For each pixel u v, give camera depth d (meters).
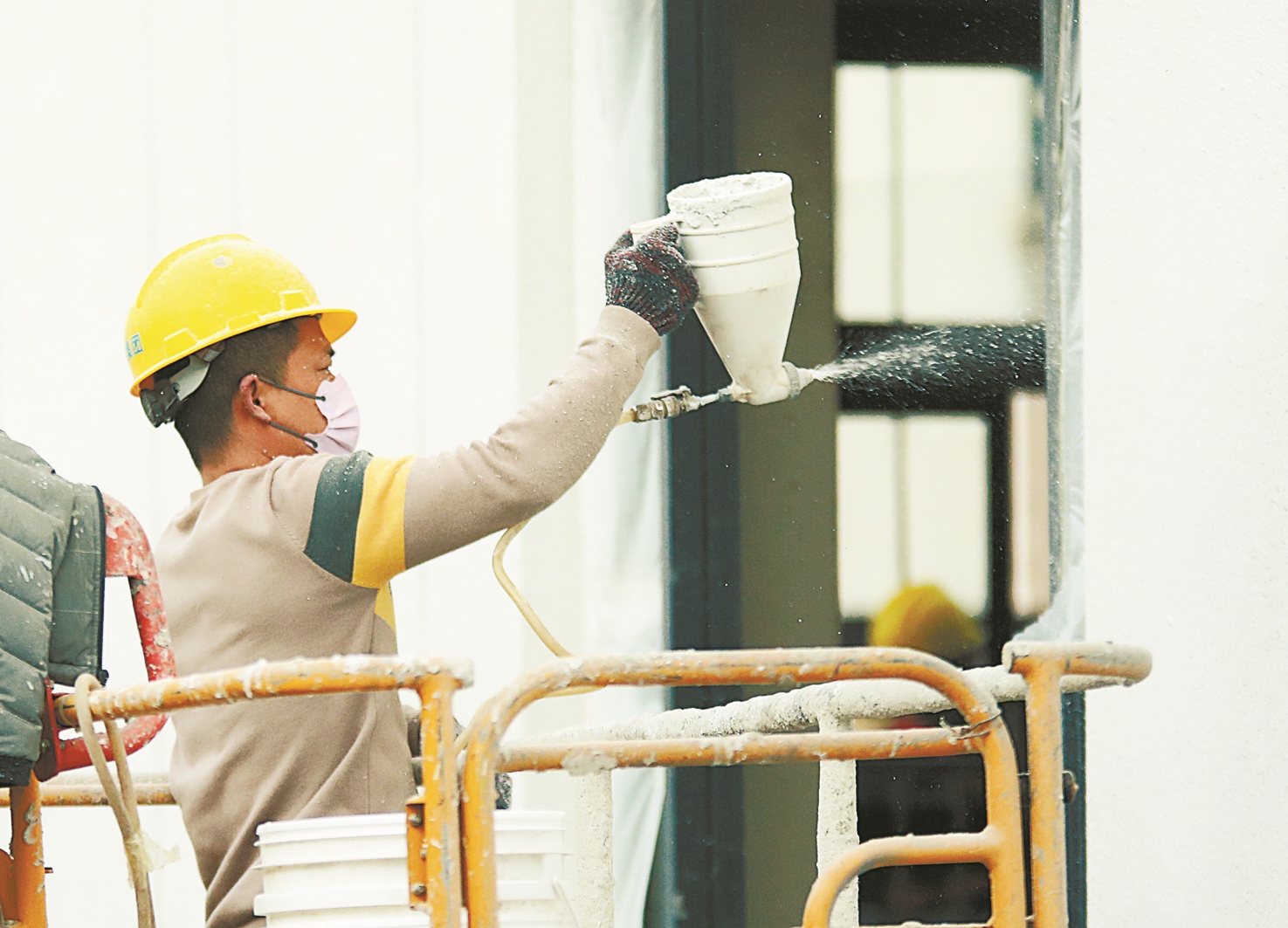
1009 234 15.16
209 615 8.26
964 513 15.00
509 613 15.97
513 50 16.42
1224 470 11.09
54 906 15.91
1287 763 10.37
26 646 6.52
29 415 16.64
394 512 8.03
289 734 8.23
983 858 6.21
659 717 10.19
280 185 16.62
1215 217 11.41
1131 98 12.17
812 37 15.75
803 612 15.29
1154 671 11.47
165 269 9.29
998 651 14.66
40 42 16.92
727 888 15.25
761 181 9.71
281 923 7.17
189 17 16.91
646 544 15.77
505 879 7.65
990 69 15.34
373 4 16.73
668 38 15.94
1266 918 10.40
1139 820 11.45
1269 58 11.22
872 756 6.36
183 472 16.61
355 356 16.38
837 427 15.35
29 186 16.83
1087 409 12.30
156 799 10.35
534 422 8.20
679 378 15.71
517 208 16.31
